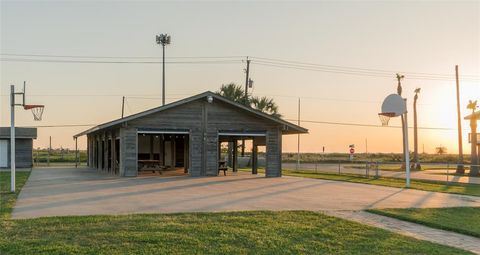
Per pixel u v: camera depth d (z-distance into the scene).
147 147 33.88
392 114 21.66
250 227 9.37
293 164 53.72
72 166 40.56
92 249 7.36
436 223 10.45
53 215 10.76
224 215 10.78
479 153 38.50
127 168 24.91
